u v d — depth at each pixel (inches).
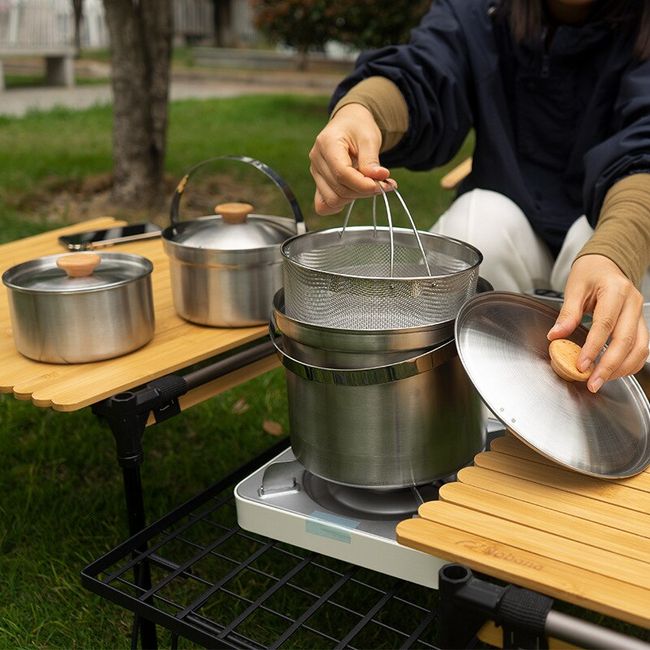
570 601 39.5
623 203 58.3
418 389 50.2
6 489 84.2
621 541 43.2
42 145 256.5
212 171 222.1
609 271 51.9
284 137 278.1
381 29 326.3
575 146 81.2
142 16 179.2
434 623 65.2
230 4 746.2
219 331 66.8
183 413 99.7
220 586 52.9
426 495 55.0
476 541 43.2
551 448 47.8
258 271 65.9
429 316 50.4
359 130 63.2
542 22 80.0
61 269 64.1
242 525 55.2
